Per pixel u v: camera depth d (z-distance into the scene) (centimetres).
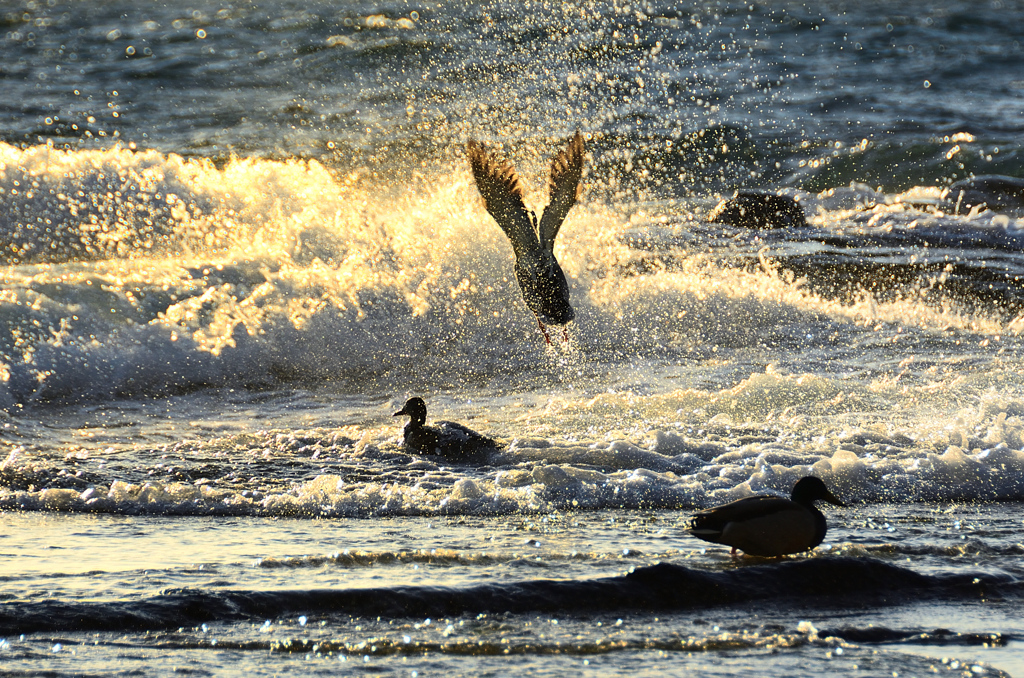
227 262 6209
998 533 3033
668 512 3275
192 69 14550
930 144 11500
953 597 2478
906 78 15275
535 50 14838
